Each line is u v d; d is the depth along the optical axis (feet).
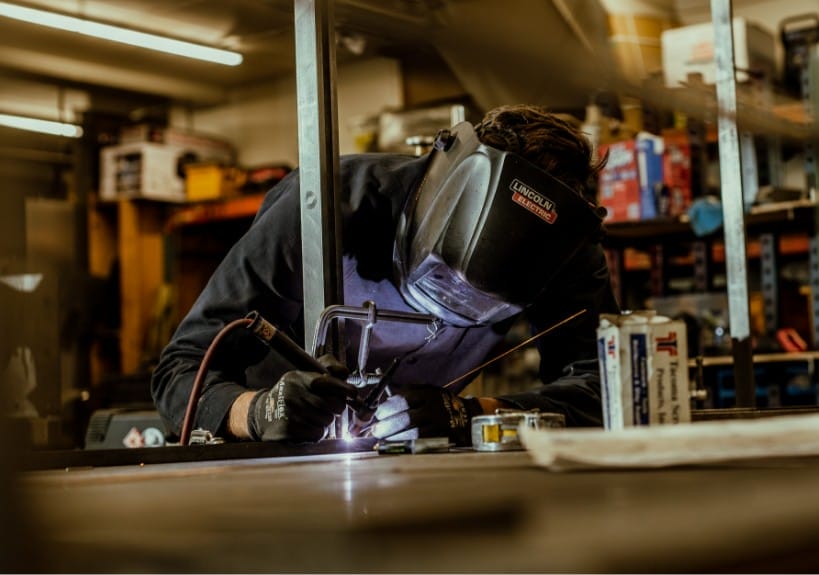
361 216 5.76
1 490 1.22
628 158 13.25
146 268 24.04
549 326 6.81
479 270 4.87
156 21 21.91
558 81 3.99
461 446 5.39
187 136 24.93
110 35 21.30
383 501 2.06
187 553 1.33
